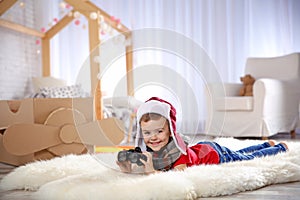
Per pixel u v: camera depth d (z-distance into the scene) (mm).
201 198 1467
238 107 3820
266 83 3730
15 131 2400
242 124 3834
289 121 4023
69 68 5156
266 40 4781
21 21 4598
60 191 1501
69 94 3898
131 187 1465
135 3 5086
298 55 4160
